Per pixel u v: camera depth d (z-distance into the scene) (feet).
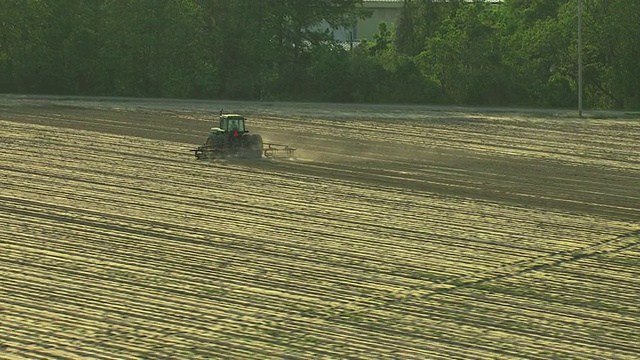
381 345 189.26
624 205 339.36
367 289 226.79
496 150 484.74
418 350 186.70
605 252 267.59
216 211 309.83
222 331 196.03
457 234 284.82
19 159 412.98
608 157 470.80
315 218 302.04
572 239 282.15
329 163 419.13
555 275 242.17
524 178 396.37
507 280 236.63
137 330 195.62
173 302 213.87
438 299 220.02
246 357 182.29
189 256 252.42
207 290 223.10
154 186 352.08
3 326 195.93
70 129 518.78
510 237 282.77
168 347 186.80
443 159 446.60
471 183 377.91
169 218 298.15
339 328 199.00
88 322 199.72
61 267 239.50
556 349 188.24
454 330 198.70
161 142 475.72
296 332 196.24
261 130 540.93
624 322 205.05
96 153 434.30
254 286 227.20
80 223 289.33
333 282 231.91
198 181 362.94
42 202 319.88
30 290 220.23
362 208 319.68
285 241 271.08
